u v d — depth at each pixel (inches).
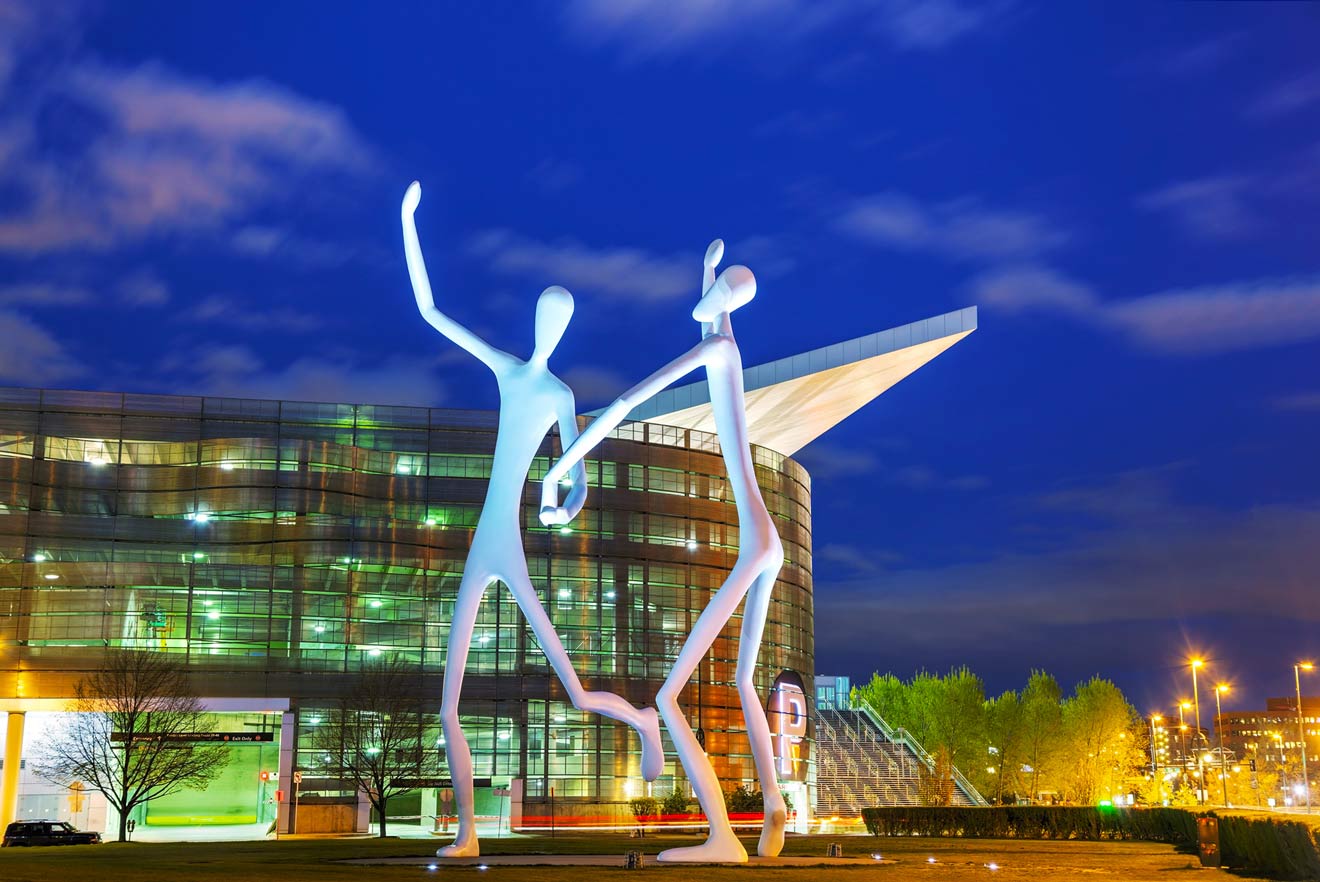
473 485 3038.9
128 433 2903.5
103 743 2509.8
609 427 911.0
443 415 3061.0
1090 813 1684.3
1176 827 1530.5
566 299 928.3
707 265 981.8
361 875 817.5
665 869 874.1
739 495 933.2
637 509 3157.0
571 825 2913.4
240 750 2938.0
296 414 3002.0
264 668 2785.4
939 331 2997.0
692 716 3088.1
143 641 2746.1
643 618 3105.3
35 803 2691.9
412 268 983.6
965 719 3946.9
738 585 921.5
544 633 904.3
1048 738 4045.3
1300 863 928.9
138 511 2878.9
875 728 4153.5
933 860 1073.5
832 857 1047.0
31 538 2792.8
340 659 2847.0
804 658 3521.2
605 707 901.8
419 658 2925.7
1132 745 4168.3
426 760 2785.4
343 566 2891.2
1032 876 916.6
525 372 937.5
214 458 2898.6
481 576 927.0
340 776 2573.8
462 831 959.6
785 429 3636.8
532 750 2950.3
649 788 3011.8
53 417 2866.6
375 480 2984.7
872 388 3334.2
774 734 2869.1
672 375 916.6
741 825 2869.1
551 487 925.8
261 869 882.8
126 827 2314.2
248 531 2876.5
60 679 2694.4
